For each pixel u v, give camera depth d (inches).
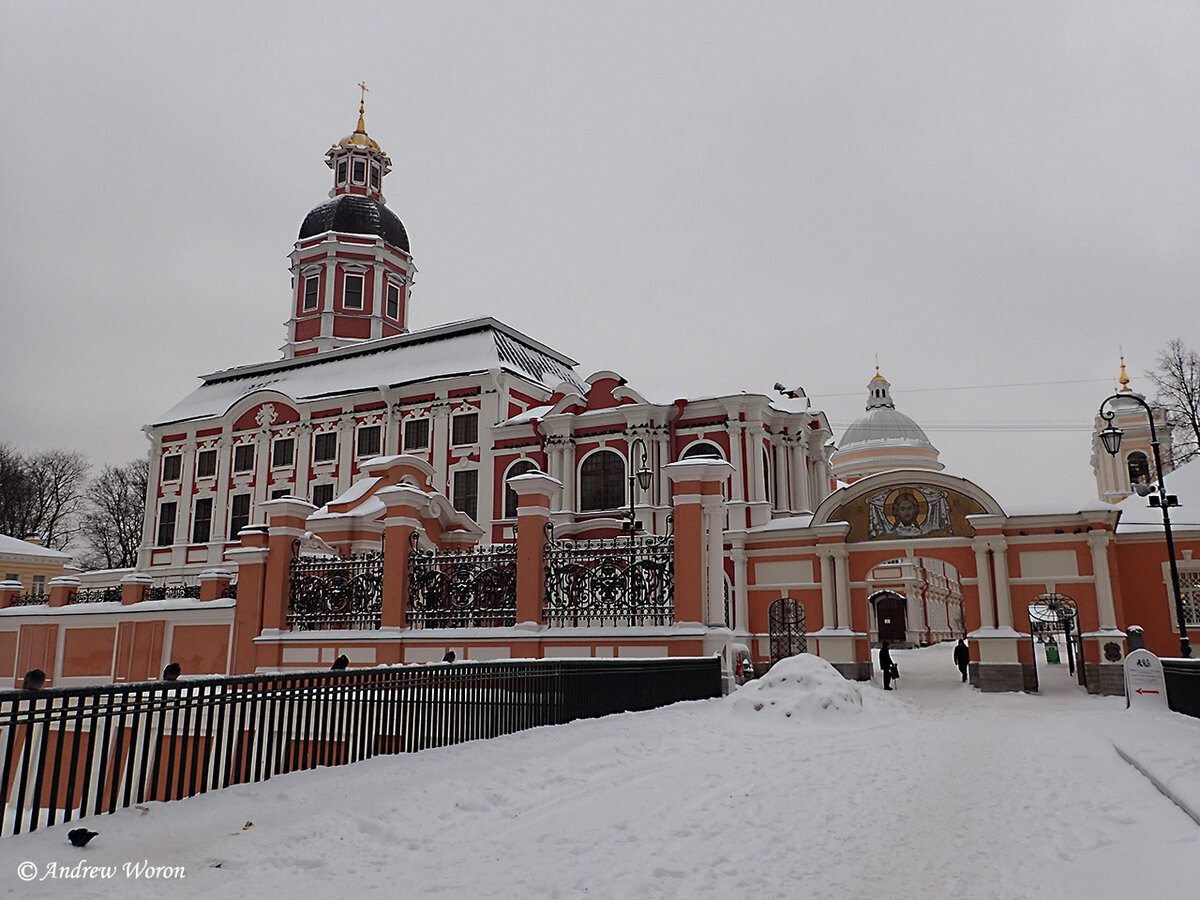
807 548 1227.2
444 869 244.7
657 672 605.9
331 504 949.2
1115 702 916.6
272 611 795.4
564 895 223.8
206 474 1893.5
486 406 1604.3
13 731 256.5
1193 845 265.1
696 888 230.5
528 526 708.0
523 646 686.5
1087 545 1075.3
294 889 224.5
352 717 391.9
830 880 239.6
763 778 384.2
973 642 1093.8
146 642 876.0
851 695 625.3
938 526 1149.7
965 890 232.1
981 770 426.9
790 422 1462.8
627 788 354.0
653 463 1433.3
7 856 235.8
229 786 328.8
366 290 2054.6
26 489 2532.0
